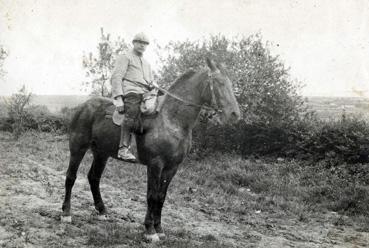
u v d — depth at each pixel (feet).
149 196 17.42
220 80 16.98
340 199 27.89
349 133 35.99
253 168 36.60
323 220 24.61
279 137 40.93
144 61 18.86
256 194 30.40
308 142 37.86
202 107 17.74
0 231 16.71
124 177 32.45
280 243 19.42
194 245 17.25
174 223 21.34
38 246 15.49
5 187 24.59
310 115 43.06
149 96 17.75
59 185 27.02
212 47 42.70
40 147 45.09
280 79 43.65
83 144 19.57
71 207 21.86
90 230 17.63
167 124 17.39
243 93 41.29
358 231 22.65
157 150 17.21
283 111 42.22
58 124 63.57
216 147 42.96
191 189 29.50
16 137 52.44
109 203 24.08
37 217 19.03
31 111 64.34
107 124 18.89
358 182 30.53
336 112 46.03
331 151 35.73
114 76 17.79
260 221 23.53
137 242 16.85
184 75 18.06
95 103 19.97
